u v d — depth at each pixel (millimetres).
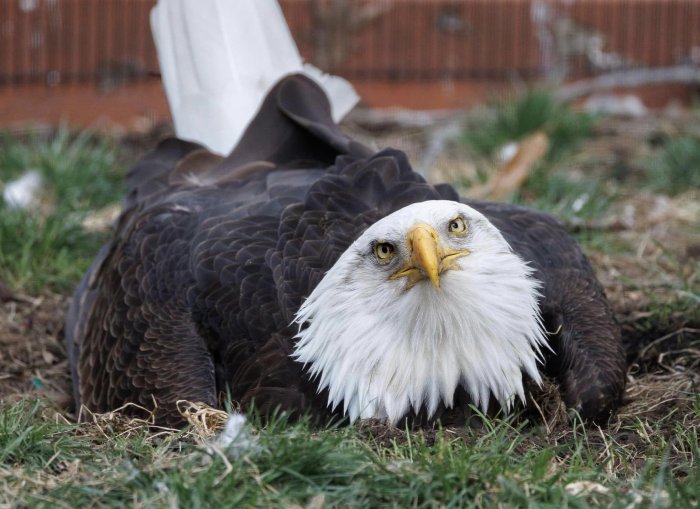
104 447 8250
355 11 26172
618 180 18312
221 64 12477
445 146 20438
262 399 8688
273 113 11445
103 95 25938
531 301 8695
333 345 8508
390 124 22828
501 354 8578
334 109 12703
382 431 8305
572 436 8570
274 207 9930
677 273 12859
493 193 16141
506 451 7879
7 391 11000
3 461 7949
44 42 25984
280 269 9117
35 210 14906
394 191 9586
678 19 26469
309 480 7309
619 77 24969
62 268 13539
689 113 23406
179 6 12703
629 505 7059
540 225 10219
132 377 9336
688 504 6949
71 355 11062
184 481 7215
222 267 9359
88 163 17172
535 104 19609
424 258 8102
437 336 8492
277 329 8906
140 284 9984
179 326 9406
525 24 26469
